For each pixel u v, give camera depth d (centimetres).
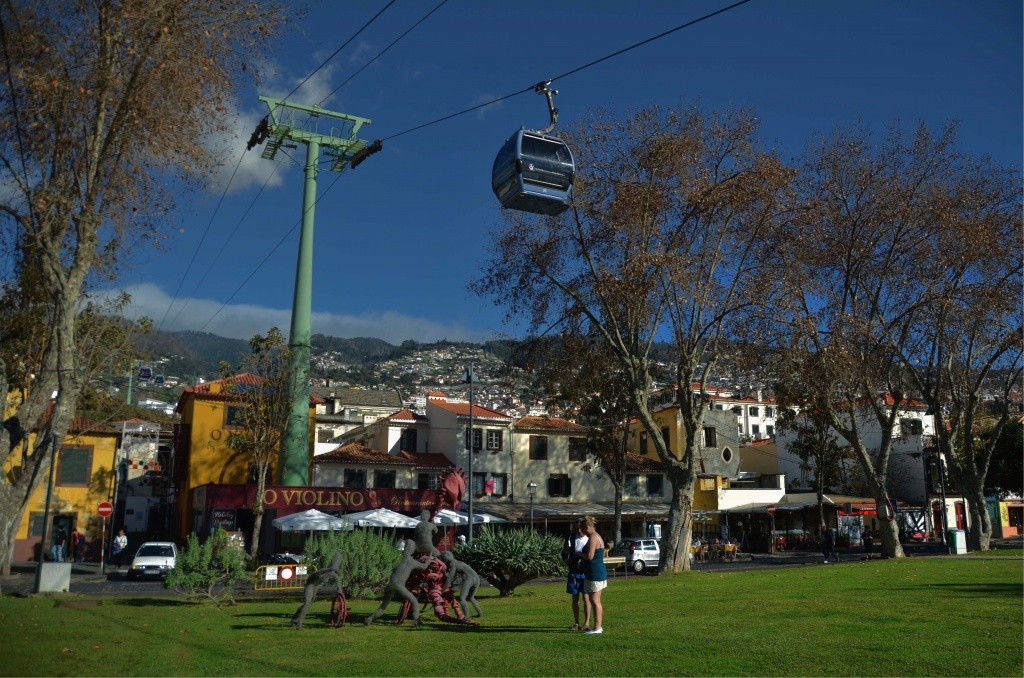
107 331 3147
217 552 1942
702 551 5016
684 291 2948
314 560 1920
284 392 4281
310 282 4594
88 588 2962
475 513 4966
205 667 950
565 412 4797
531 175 1589
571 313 3184
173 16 1847
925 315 3550
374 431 5919
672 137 2967
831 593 1786
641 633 1163
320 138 4884
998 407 5750
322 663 972
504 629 1288
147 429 5366
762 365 3070
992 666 867
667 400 4425
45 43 1806
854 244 3350
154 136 1862
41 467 1972
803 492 6538
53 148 1862
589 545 1191
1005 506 7006
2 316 2880
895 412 3650
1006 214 3375
